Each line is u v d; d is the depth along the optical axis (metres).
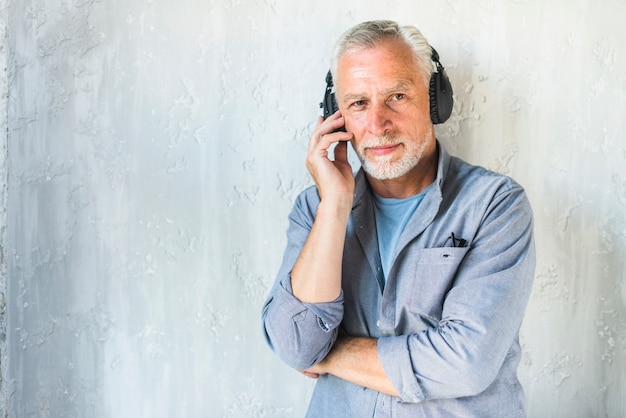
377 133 1.24
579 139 1.67
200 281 1.71
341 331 1.34
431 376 1.13
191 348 1.71
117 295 1.72
